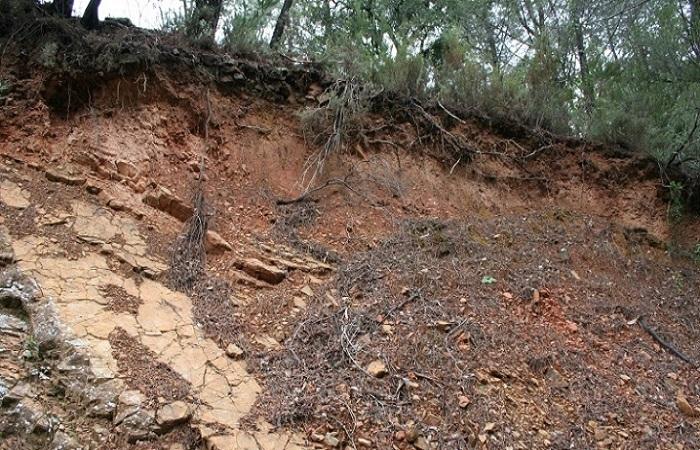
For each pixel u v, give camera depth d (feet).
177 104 19.88
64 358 11.71
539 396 13.79
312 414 11.95
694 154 26.11
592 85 29.71
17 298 12.69
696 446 13.42
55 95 18.01
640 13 30.76
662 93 27.58
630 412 14.01
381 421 12.03
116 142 17.92
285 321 14.78
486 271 18.28
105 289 13.73
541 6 38.19
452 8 36.37
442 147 23.90
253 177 20.18
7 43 17.89
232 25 22.68
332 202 20.39
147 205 17.10
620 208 25.05
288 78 22.47
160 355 12.52
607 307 18.22
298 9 29.07
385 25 29.40
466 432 12.21
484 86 26.30
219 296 15.07
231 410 11.69
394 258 18.10
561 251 21.06
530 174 24.84
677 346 17.25
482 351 14.56
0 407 10.81
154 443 10.77
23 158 16.43
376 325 14.78
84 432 10.71
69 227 15.05
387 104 23.70
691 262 23.49
